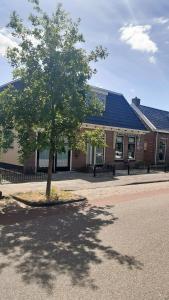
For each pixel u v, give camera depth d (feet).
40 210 31.50
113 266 18.19
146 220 28.45
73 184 48.11
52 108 34.91
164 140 92.48
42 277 16.55
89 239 22.72
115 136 72.74
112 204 35.32
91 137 38.47
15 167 58.85
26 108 33.86
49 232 24.12
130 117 79.10
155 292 15.37
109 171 67.46
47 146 35.65
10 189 40.91
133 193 43.29
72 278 16.53
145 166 81.46
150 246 21.63
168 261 19.15
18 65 35.19
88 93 37.40
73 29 35.17
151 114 92.17
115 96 77.97
